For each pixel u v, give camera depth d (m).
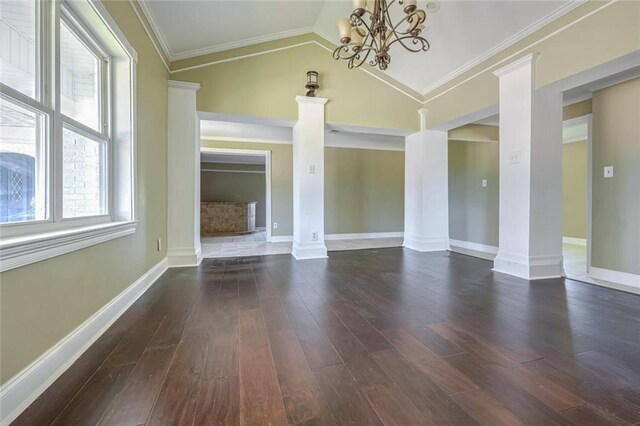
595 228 3.23
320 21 3.76
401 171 7.10
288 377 1.29
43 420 1.03
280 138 6.00
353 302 2.30
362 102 4.28
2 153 1.20
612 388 1.22
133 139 2.29
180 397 1.15
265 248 5.14
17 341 1.09
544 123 2.96
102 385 1.23
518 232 3.10
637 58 2.26
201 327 1.82
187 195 3.54
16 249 1.06
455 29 3.23
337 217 6.68
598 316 2.02
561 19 2.63
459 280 2.97
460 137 4.97
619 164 3.03
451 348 1.56
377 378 1.29
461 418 1.05
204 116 3.75
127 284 2.17
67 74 1.71
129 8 2.25
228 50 3.65
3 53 1.20
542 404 1.12
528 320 1.95
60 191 1.51
